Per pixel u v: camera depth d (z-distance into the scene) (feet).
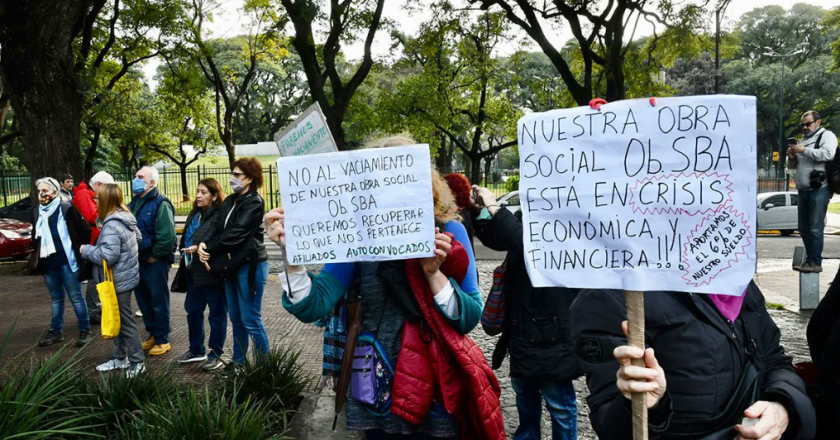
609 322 5.79
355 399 7.92
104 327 16.11
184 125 110.01
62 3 39.65
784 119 194.80
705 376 5.54
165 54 72.38
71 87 42.14
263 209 16.57
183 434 10.35
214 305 17.88
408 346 7.68
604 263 5.87
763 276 33.58
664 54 72.79
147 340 20.86
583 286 5.92
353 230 7.68
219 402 11.39
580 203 5.99
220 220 16.60
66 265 21.30
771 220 62.34
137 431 10.56
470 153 88.02
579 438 12.95
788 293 27.68
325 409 13.70
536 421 11.62
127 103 88.69
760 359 5.95
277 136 9.24
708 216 5.60
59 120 41.42
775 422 5.39
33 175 41.42
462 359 7.58
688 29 64.49
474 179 87.81
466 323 7.72
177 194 124.36
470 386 7.61
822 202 22.82
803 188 23.16
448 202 8.38
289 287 7.88
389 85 108.68
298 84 190.39
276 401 13.60
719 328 5.65
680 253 5.65
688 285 5.60
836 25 127.65
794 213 62.23
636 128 5.84
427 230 7.51
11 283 35.88
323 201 7.75
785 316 23.00
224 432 10.34
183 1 69.56
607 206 5.90
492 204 11.01
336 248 7.72
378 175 7.62
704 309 5.66
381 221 7.62
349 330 8.13
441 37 70.85
